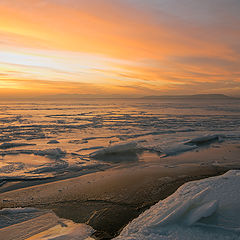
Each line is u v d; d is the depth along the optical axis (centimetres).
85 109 5184
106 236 348
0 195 523
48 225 381
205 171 704
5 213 426
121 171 709
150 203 468
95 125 2097
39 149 1068
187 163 809
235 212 338
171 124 2167
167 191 535
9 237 341
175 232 305
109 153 973
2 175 671
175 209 356
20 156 928
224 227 303
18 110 4672
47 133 1614
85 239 338
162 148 1048
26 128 1883
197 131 1683
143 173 684
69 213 428
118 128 1881
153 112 4044
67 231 358
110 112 4116
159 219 340
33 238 334
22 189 559
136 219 371
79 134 1562
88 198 497
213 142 1242
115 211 433
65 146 1145
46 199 495
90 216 414
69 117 3020
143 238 299
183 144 1135
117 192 532
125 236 318
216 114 3428
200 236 292
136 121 2466
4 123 2270
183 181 607
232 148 1086
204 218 327
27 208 447
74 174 684
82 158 894
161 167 753
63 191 541
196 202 377
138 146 1094
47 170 728
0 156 928
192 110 4556
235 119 2630
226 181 474
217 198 388
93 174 680
